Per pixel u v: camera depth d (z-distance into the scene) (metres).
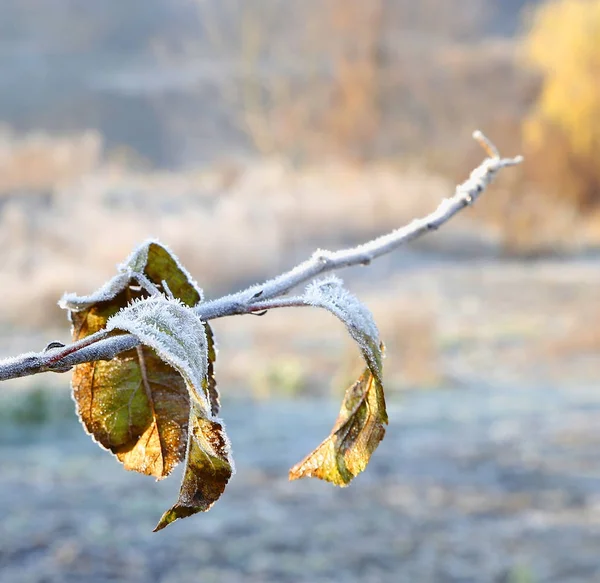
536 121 35.34
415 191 31.42
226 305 0.80
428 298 21.31
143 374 0.96
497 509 8.37
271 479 9.28
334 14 42.06
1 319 18.48
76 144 36.44
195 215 26.95
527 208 30.47
